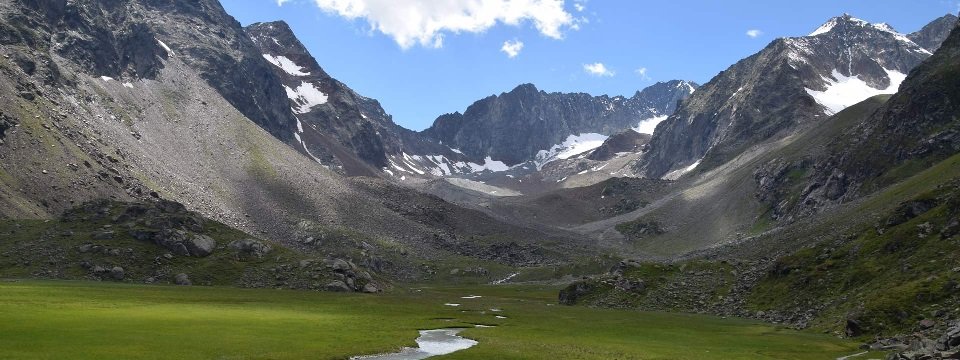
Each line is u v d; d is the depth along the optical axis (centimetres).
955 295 7981
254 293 13025
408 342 7569
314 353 6412
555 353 6925
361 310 11250
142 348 5978
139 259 14962
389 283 18588
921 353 5544
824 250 12469
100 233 15688
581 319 11081
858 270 10700
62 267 14100
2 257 14312
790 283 11912
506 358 6556
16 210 18288
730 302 12538
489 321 10506
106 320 7644
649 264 15475
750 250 17400
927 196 11950
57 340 6088
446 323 9881
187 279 14375
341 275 15875
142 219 16775
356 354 6625
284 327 8100
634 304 13625
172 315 8581
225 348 6309
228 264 15662
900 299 8431
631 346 7669
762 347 7625
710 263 15062
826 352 7212
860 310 8700
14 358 5194
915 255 10056
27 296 9550
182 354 5869
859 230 12794
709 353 7150
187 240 15962
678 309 12912
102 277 13962
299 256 17050
